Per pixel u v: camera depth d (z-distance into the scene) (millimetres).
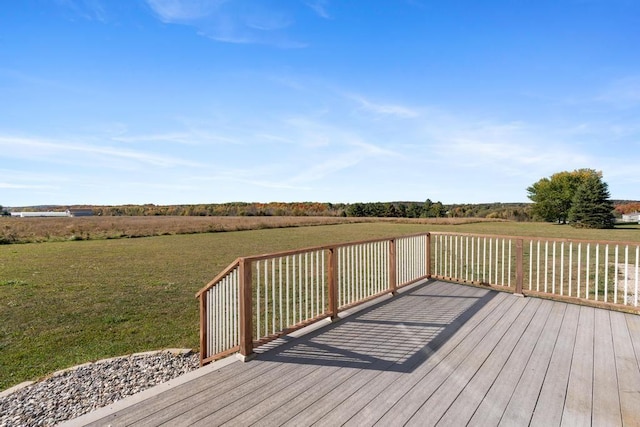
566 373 2721
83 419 2088
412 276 5980
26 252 15250
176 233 26891
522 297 5117
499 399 2332
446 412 2174
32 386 3250
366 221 46219
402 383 2576
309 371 2789
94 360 3979
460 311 4445
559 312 4371
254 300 6941
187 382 2602
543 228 33438
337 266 4211
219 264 11781
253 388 2510
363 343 3393
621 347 3248
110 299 7023
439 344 3355
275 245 18109
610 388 2479
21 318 5750
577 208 34406
